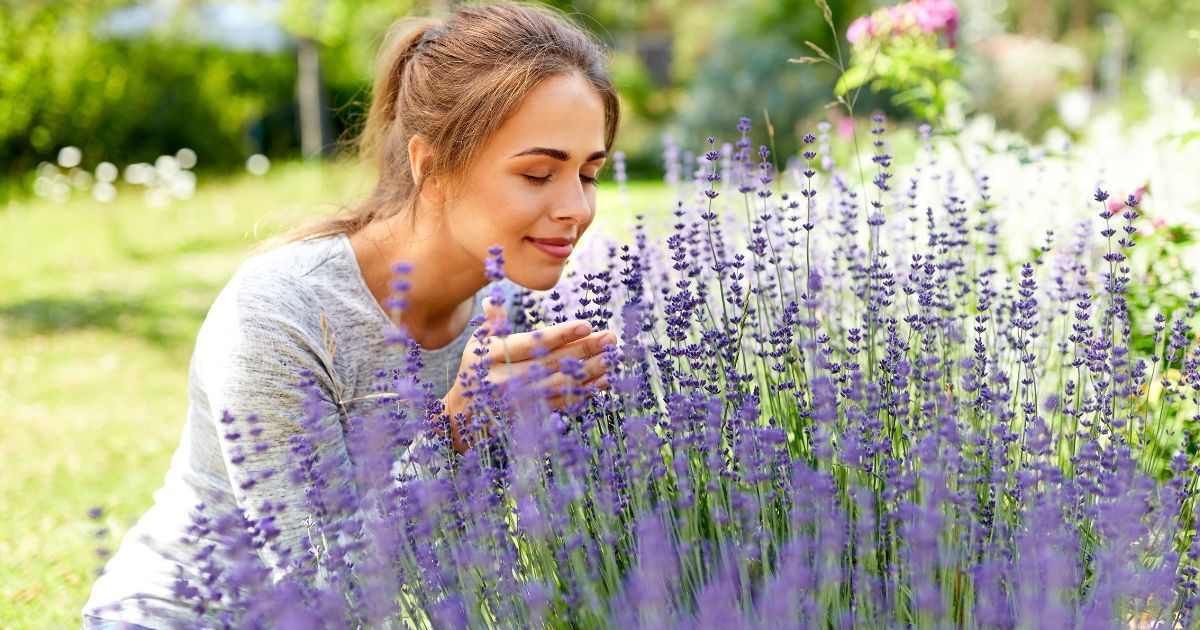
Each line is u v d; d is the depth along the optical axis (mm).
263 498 1675
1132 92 12523
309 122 13938
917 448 1445
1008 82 13328
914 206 2420
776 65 14422
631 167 15992
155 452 4074
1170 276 2420
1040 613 1158
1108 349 1787
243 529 1332
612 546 1470
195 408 1885
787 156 14078
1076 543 1431
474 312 2152
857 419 1573
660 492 1496
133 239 9562
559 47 1773
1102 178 3162
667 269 2377
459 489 1474
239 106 16312
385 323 1926
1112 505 1313
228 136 16203
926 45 3730
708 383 1736
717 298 2391
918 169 2646
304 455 1544
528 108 1701
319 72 16016
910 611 1383
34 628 2553
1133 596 1348
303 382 1645
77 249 9156
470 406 1628
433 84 1783
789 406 1752
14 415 4598
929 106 3670
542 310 2178
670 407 1554
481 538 1383
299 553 1648
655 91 19312
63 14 12875
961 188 3158
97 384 5121
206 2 14273
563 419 1559
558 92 1718
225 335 1740
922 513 1269
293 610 1195
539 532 1329
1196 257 2416
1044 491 1478
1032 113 13164
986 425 1667
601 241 2330
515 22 1793
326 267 1888
